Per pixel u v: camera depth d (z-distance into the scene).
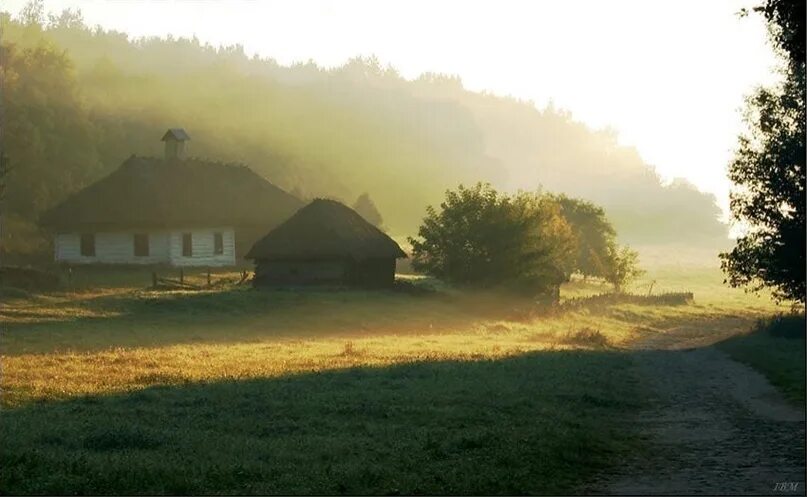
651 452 18.27
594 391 28.67
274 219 87.25
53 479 13.55
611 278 119.38
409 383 28.47
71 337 40.62
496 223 75.00
